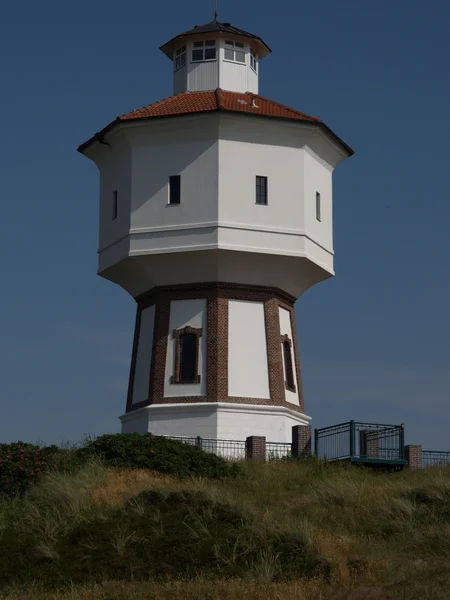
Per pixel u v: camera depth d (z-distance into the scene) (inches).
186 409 2162.9
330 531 1553.9
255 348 2210.9
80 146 2335.1
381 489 1732.3
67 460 1824.6
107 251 2276.1
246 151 2197.3
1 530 1567.4
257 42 2427.4
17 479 1748.3
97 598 1274.6
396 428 2017.7
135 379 2285.9
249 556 1425.9
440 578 1277.1
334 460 1983.3
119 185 2265.0
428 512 1614.2
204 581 1348.4
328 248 2298.2
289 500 1705.2
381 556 1429.6
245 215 2171.5
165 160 2206.0
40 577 1417.3
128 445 1855.3
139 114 2218.3
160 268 2215.8
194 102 2266.2
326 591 1263.5
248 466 1918.1
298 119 2198.6
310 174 2257.6
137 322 2322.8
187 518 1530.5
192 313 2218.3
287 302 2309.3
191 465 1845.5
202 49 2402.8
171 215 2180.1
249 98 2324.1
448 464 2027.6
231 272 2206.0
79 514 1581.0
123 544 1462.8
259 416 2172.7
